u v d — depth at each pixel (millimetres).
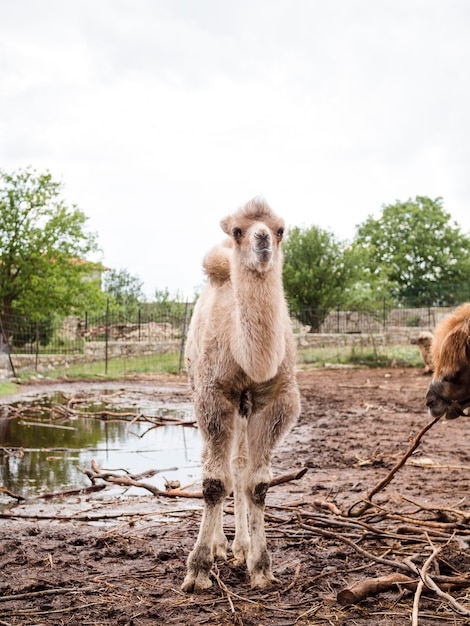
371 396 17516
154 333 33969
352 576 4625
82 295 35812
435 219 67562
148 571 4793
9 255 33281
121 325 34688
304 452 9773
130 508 6918
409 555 4977
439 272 68625
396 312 39656
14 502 7203
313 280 40156
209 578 4566
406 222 68312
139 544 5523
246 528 5043
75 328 35781
